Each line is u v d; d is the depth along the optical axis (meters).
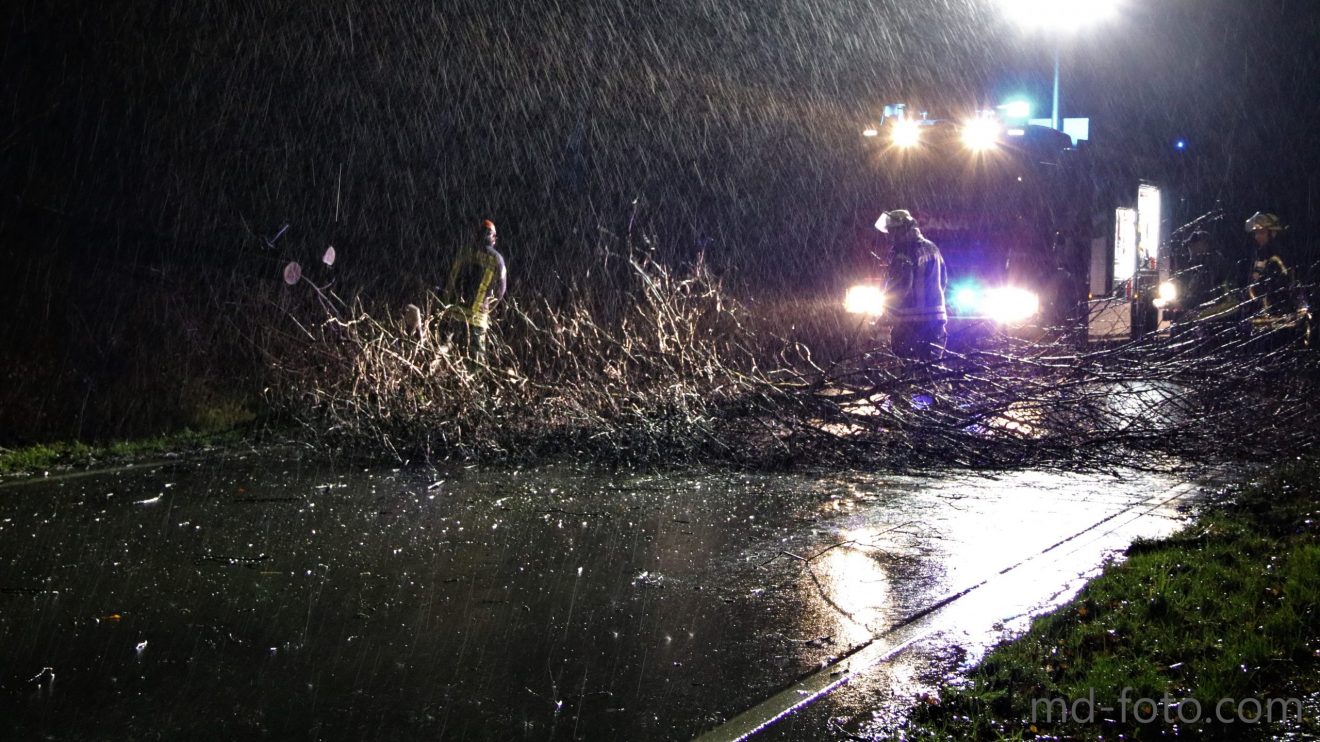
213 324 13.16
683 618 5.10
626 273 17.03
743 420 9.78
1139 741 3.70
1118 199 16.41
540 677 4.38
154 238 14.30
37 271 12.55
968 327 13.47
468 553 6.26
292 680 4.33
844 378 10.19
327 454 9.74
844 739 3.78
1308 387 9.84
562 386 10.34
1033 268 14.37
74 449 9.63
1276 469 8.50
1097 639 4.61
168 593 5.45
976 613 5.09
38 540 6.48
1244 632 4.60
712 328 10.84
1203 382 9.77
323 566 5.96
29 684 4.26
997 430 9.53
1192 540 6.14
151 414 10.91
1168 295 15.41
